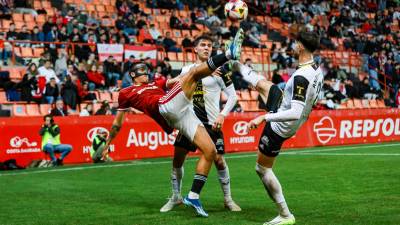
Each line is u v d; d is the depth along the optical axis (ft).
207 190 46.09
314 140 90.07
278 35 133.80
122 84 91.76
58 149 68.18
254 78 31.53
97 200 42.01
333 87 111.65
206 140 34.17
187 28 119.75
